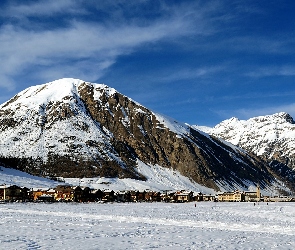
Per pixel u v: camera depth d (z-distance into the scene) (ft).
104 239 135.85
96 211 326.85
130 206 472.44
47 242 124.77
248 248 121.39
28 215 250.78
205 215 307.58
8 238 132.05
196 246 124.16
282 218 277.03
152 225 197.36
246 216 299.58
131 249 114.21
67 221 207.62
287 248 121.70
